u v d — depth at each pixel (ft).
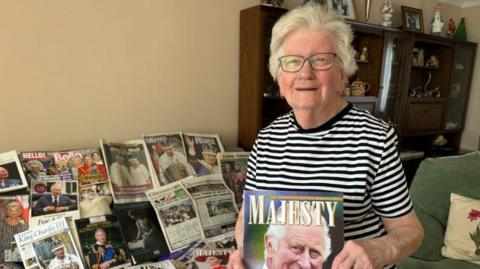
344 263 2.23
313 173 2.75
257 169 3.15
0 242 4.65
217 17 7.45
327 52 2.66
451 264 5.08
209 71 7.59
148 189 5.94
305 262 2.35
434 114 11.38
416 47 11.46
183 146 6.70
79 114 6.20
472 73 12.35
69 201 5.22
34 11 5.51
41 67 5.72
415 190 5.99
